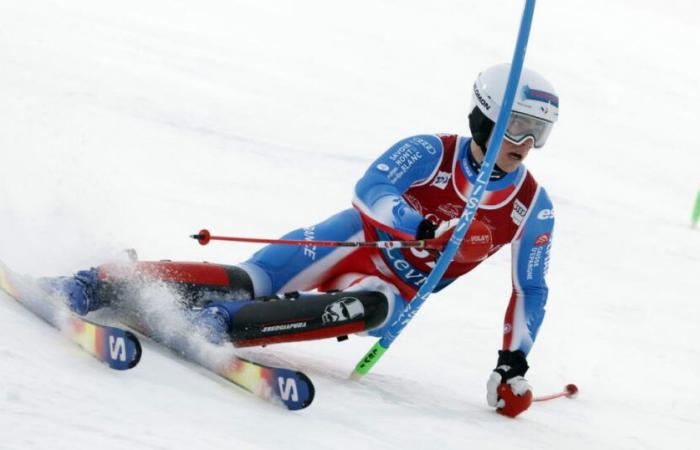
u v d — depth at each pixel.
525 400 14.25
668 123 67.50
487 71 14.34
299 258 14.82
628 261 33.25
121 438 8.21
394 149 14.74
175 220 23.66
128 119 34.72
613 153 55.62
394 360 17.34
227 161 33.03
